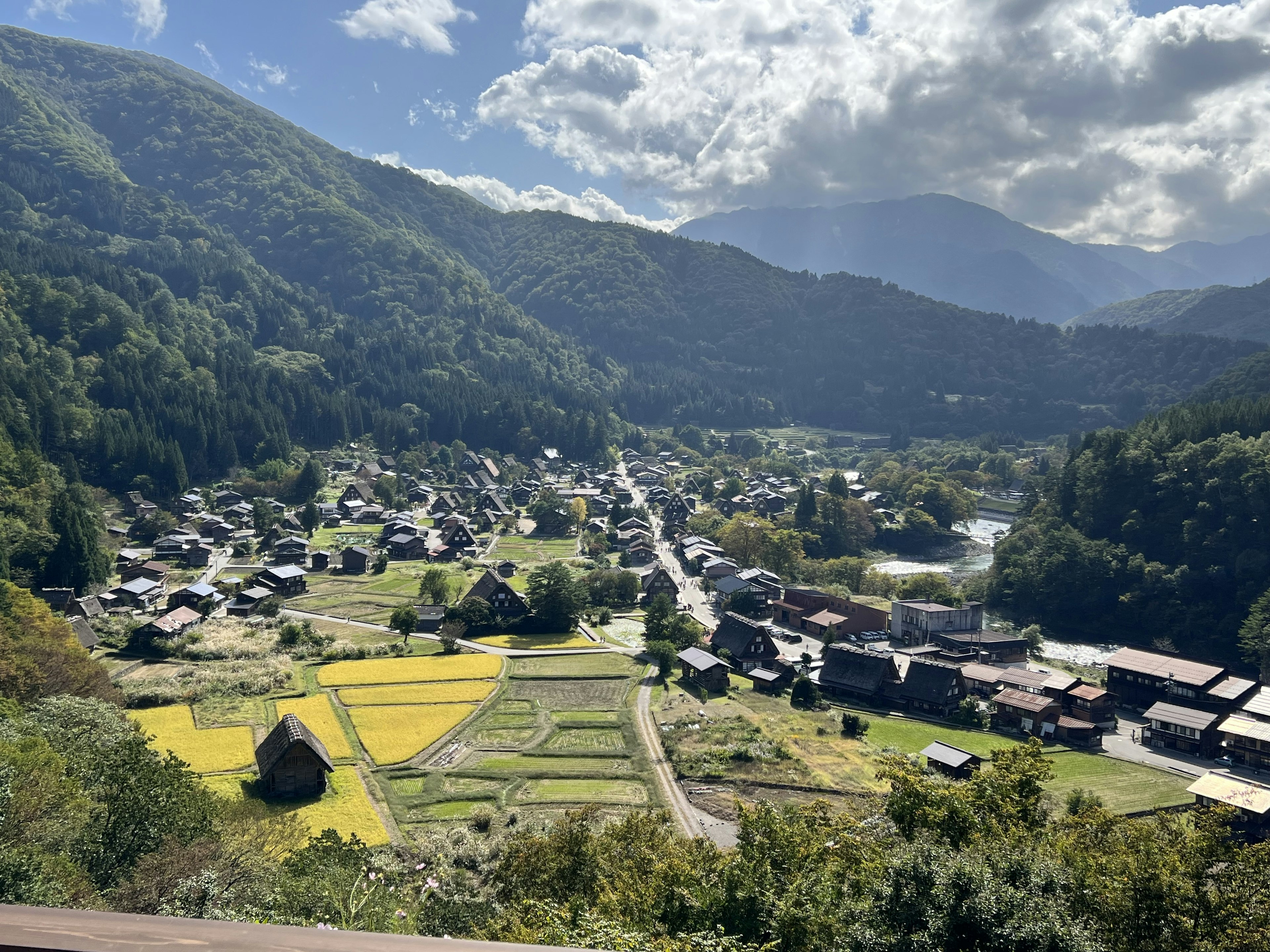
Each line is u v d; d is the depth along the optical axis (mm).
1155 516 137750
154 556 143000
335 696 81000
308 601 122938
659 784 64750
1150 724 82812
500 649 101188
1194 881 24875
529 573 141500
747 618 124375
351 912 29969
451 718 76000
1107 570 131000
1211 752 79125
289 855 38344
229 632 100375
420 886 44844
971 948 20688
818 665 98625
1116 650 121438
